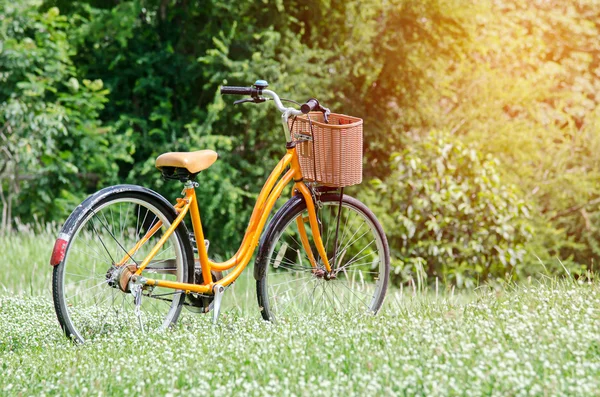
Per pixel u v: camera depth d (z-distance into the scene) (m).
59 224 13.51
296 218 4.84
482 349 3.25
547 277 5.19
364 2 14.35
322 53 14.48
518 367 3.02
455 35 14.69
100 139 13.45
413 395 2.91
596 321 3.68
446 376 2.96
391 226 12.68
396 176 12.90
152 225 4.50
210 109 13.77
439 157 12.52
